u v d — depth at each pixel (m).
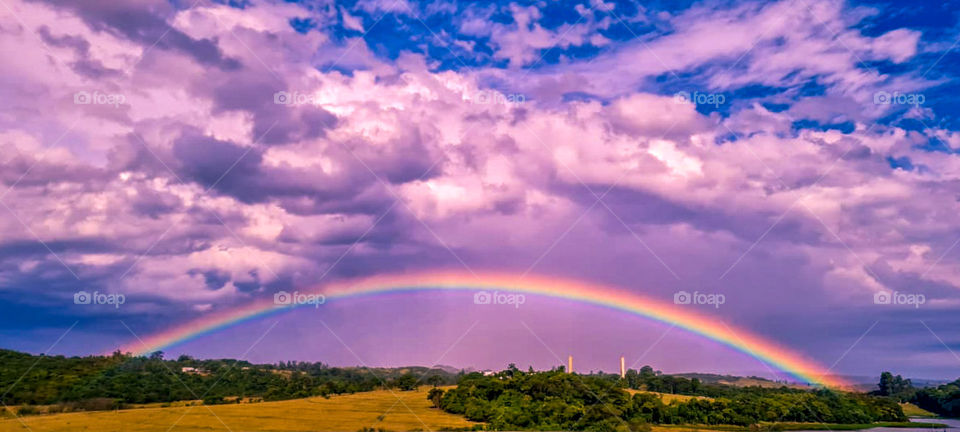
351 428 156.12
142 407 177.12
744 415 192.62
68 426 142.00
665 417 179.25
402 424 162.75
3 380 168.00
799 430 195.25
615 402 177.50
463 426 161.00
